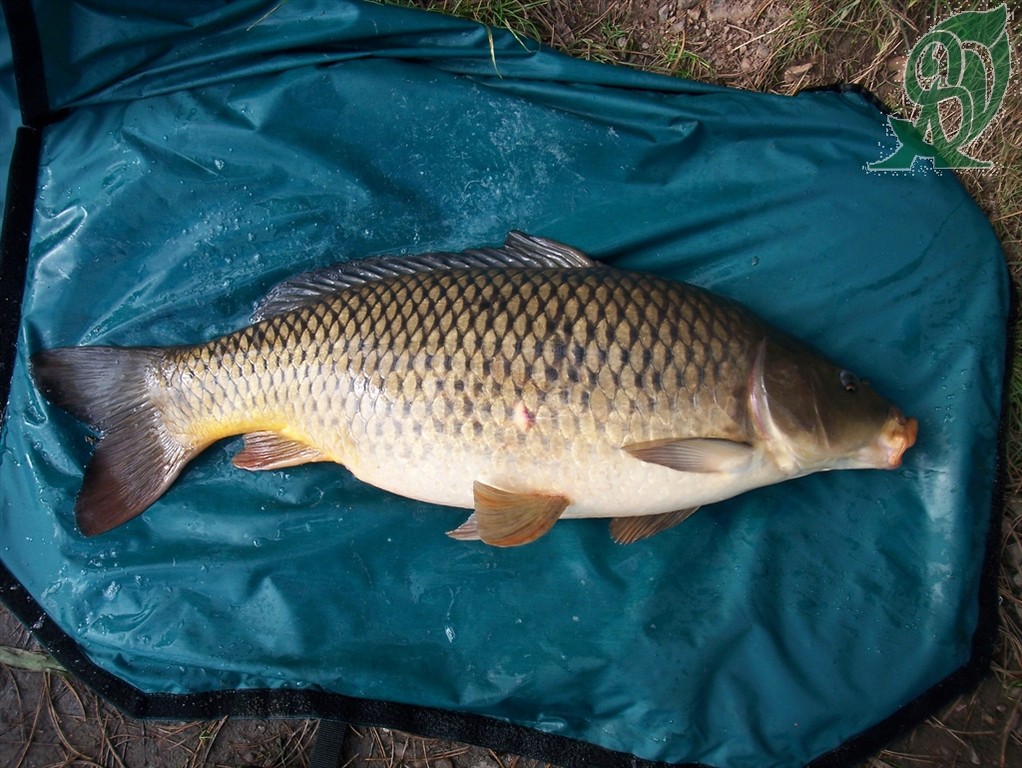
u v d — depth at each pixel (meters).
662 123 0.63
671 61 0.67
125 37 0.62
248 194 0.64
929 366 0.61
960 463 0.59
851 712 0.58
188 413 0.60
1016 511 0.63
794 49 0.66
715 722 0.58
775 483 0.61
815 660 0.58
